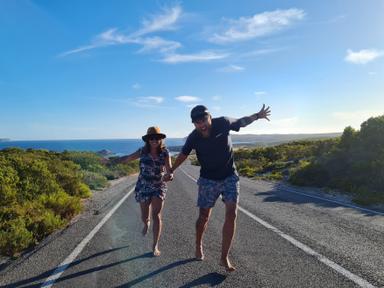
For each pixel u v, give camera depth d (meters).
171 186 17.55
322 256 5.79
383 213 9.67
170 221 8.70
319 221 8.57
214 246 6.39
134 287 4.61
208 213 5.46
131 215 9.66
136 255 5.92
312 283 4.67
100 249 6.32
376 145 17.12
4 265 5.72
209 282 4.73
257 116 5.43
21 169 11.67
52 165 14.13
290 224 8.23
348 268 5.21
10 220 7.56
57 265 5.50
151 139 6.02
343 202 11.80
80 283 4.78
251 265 5.38
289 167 26.25
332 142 29.73
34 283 4.82
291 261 5.55
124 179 24.64
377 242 6.63
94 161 25.23
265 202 11.74
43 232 7.66
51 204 9.62
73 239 7.06
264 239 6.88
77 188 13.56
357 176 15.20
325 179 16.73
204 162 5.26
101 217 9.44
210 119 5.07
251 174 25.42
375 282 4.69
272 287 4.55
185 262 5.53
